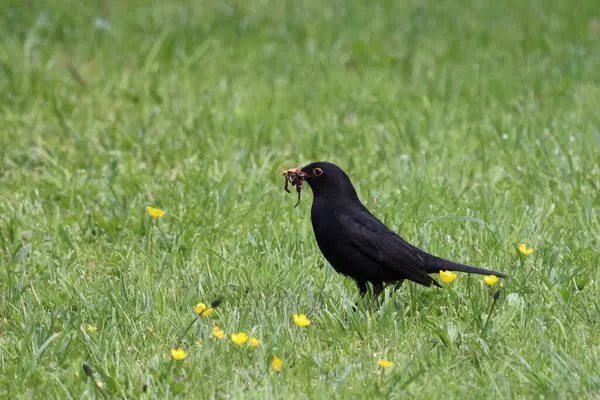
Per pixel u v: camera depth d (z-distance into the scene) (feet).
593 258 32.45
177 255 33.58
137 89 54.39
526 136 45.57
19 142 46.29
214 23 65.77
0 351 26.53
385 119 49.62
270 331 27.66
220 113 49.88
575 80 55.83
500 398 23.61
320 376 25.18
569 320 28.43
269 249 33.27
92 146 45.85
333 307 28.94
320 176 29.81
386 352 26.37
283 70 58.23
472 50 61.82
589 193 38.29
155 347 26.89
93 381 23.85
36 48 61.16
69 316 28.30
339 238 29.35
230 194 39.04
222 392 24.48
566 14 70.44
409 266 28.86
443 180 40.81
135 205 38.55
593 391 24.04
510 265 31.99
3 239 35.40
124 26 66.08
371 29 66.69
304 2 73.51
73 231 36.45
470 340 26.73
